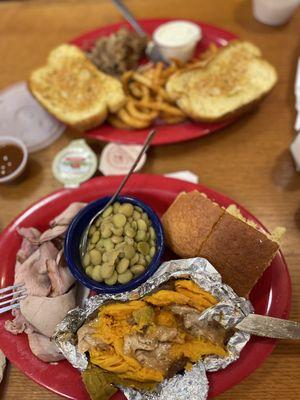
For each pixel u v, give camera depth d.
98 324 0.28
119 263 0.28
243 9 0.47
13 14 0.50
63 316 0.29
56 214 0.35
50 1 0.51
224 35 0.44
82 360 0.27
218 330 0.27
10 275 0.32
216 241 0.29
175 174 0.37
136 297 0.27
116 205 0.31
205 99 0.38
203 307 0.27
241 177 0.37
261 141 0.38
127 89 0.41
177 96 0.39
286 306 0.29
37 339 0.29
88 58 0.44
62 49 0.44
